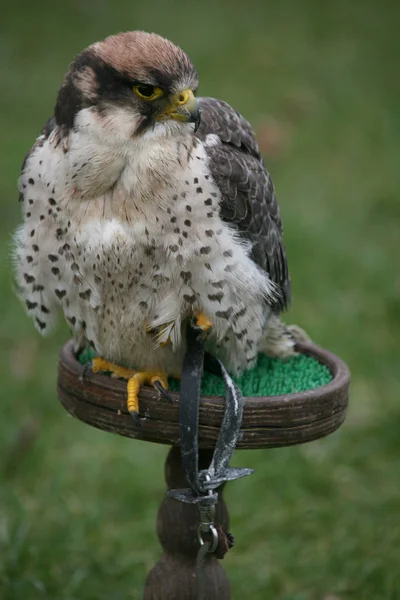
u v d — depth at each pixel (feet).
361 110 62.90
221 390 20.81
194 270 18.83
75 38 72.33
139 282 19.03
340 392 19.47
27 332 39.91
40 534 28.81
